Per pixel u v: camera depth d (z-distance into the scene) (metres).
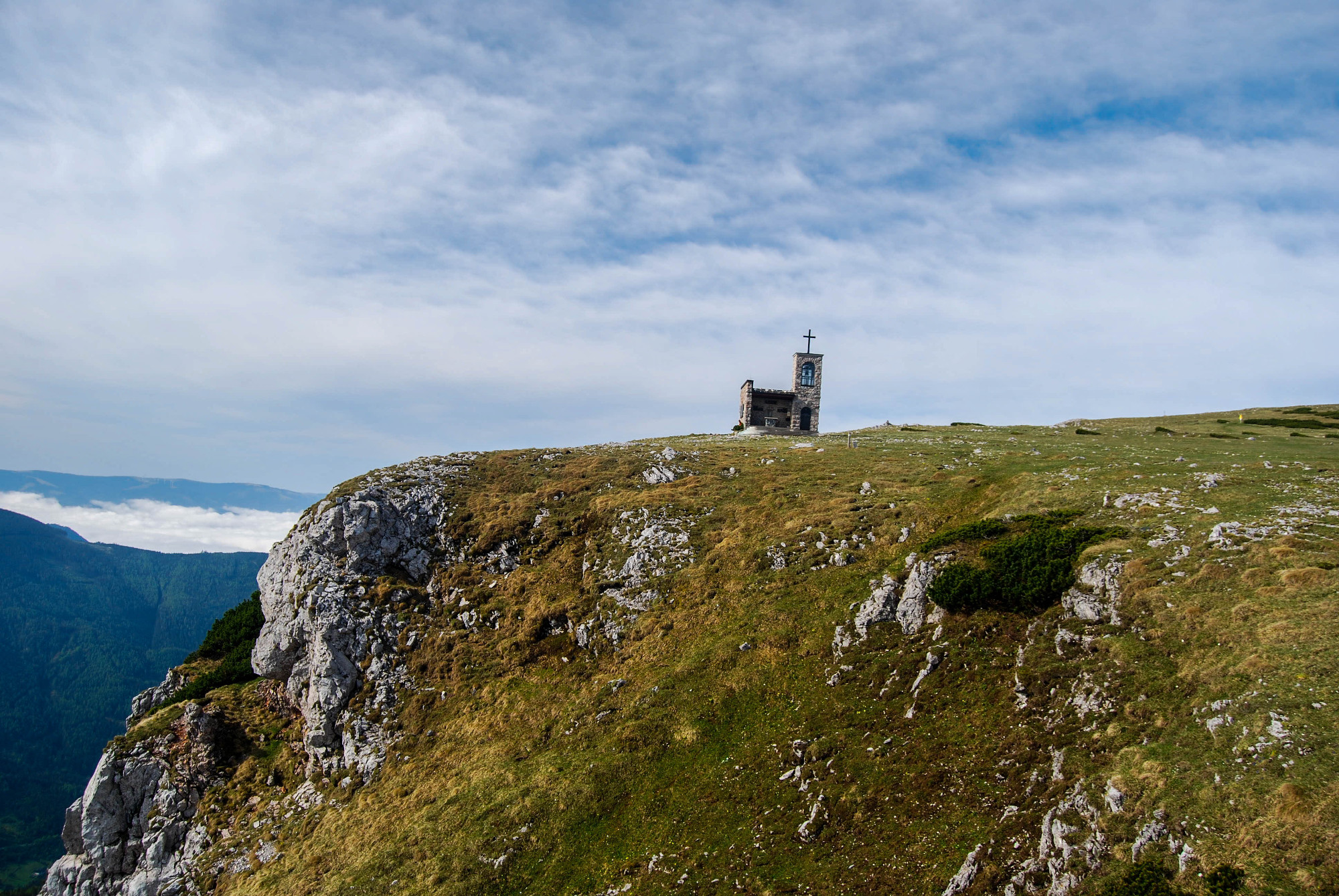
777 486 71.69
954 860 33.75
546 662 58.16
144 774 57.28
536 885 41.25
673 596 59.94
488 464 82.62
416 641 61.75
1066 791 33.53
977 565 49.12
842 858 36.38
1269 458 60.34
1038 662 41.09
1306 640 33.66
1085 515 51.53
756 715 47.53
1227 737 31.31
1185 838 28.73
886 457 77.44
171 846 54.56
